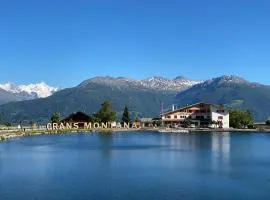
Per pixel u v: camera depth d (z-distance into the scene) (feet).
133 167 262.67
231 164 280.51
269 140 538.06
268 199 177.17
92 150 374.22
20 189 191.11
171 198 176.65
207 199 176.35
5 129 566.36
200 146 432.66
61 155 328.90
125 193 184.14
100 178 219.20
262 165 275.39
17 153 340.18
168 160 301.22
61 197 176.55
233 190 192.85
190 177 224.94
